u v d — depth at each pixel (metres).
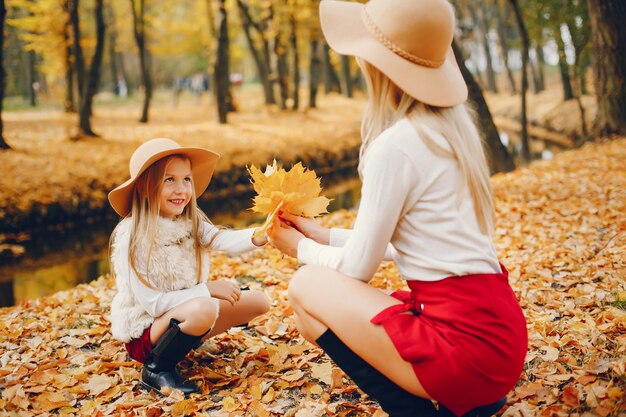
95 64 14.52
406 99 1.94
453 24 1.96
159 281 2.61
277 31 22.16
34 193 10.37
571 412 2.23
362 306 1.94
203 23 24.22
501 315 1.83
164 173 2.60
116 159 12.80
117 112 23.14
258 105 25.94
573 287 3.85
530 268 4.29
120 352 3.17
